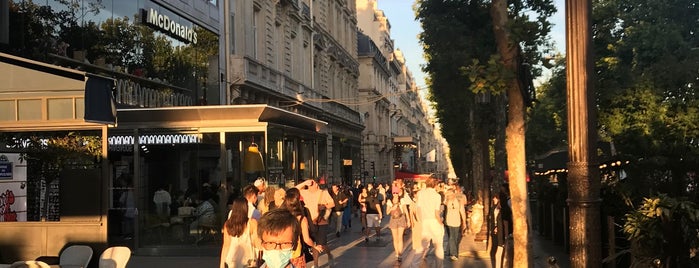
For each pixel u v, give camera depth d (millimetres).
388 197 35938
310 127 19062
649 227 6488
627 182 13891
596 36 23953
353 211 33719
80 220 10133
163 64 21438
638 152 17469
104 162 10062
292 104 33594
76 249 9023
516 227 8844
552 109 37500
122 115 14688
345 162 47125
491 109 20125
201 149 15062
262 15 30469
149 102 20250
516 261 8836
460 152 46938
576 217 5723
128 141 15070
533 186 29312
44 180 13039
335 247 18000
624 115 22344
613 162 14648
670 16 22781
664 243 6520
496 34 8719
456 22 16781
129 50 19469
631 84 22281
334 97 47750
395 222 14500
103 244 10062
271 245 6621
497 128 17031
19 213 13047
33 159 12781
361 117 57219
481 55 16594
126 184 15477
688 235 6387
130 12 19609
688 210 6281
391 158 77938
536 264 13633
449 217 15016
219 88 25219
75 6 17094
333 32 48000
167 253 14758
